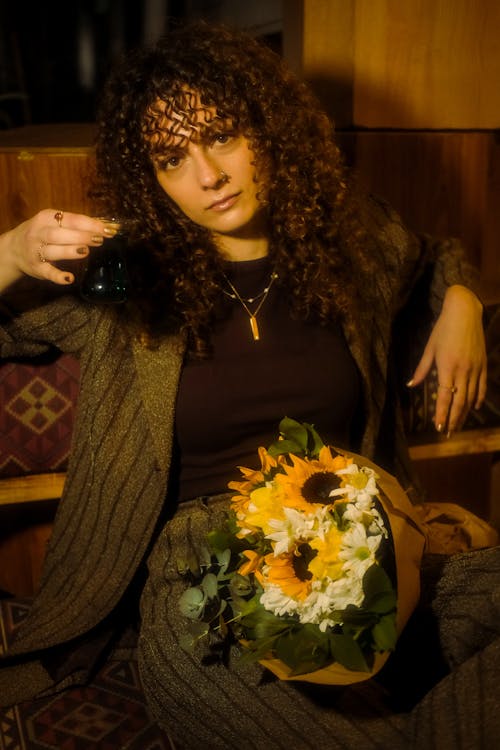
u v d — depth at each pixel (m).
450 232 2.14
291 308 1.55
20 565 2.06
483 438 2.02
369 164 2.00
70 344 1.58
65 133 2.23
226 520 1.40
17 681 1.54
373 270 1.69
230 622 1.33
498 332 1.95
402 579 1.25
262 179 1.46
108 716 1.50
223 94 1.38
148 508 1.52
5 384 1.73
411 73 2.02
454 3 2.00
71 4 4.66
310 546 1.21
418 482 1.85
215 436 1.51
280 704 1.28
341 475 1.23
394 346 1.89
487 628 1.29
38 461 1.79
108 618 1.60
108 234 1.33
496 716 1.13
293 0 2.02
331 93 1.99
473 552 1.42
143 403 1.51
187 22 1.65
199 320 1.49
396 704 1.37
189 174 1.43
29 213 1.82
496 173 2.15
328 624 1.18
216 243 1.53
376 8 1.95
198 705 1.32
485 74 2.08
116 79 1.46
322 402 1.54
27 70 4.70
